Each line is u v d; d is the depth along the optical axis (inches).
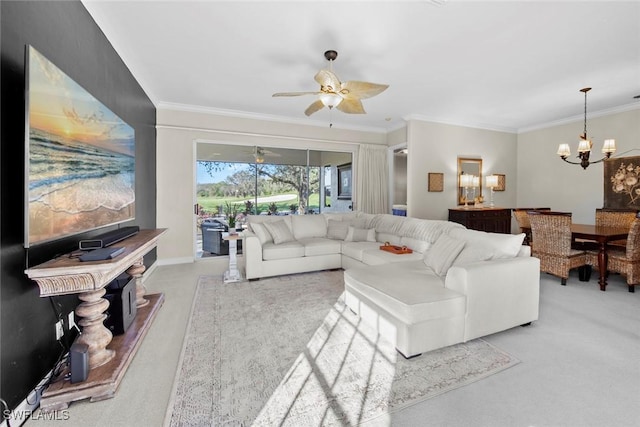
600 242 125.5
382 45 110.9
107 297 79.7
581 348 78.2
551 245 137.9
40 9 64.1
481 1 85.8
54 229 59.1
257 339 84.4
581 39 106.7
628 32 101.7
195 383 64.9
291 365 71.5
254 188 212.2
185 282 142.4
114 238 80.4
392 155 247.1
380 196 244.7
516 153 246.1
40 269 53.6
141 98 144.1
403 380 65.2
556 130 218.7
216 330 90.3
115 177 91.6
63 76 62.4
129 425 53.7
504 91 158.1
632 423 52.1
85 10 85.5
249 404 58.2
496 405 57.1
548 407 56.4
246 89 157.3
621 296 118.4
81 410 57.3
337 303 112.5
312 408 56.9
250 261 142.8
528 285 89.7
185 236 187.9
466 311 79.1
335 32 102.3
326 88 105.2
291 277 149.7
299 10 90.2
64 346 71.8
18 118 57.0
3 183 52.8
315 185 232.5
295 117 212.8
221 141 196.4
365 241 166.2
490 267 82.6
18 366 55.2
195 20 95.5
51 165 58.2
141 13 91.7
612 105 181.2
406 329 73.0
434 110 194.9
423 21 95.6
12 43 55.4
